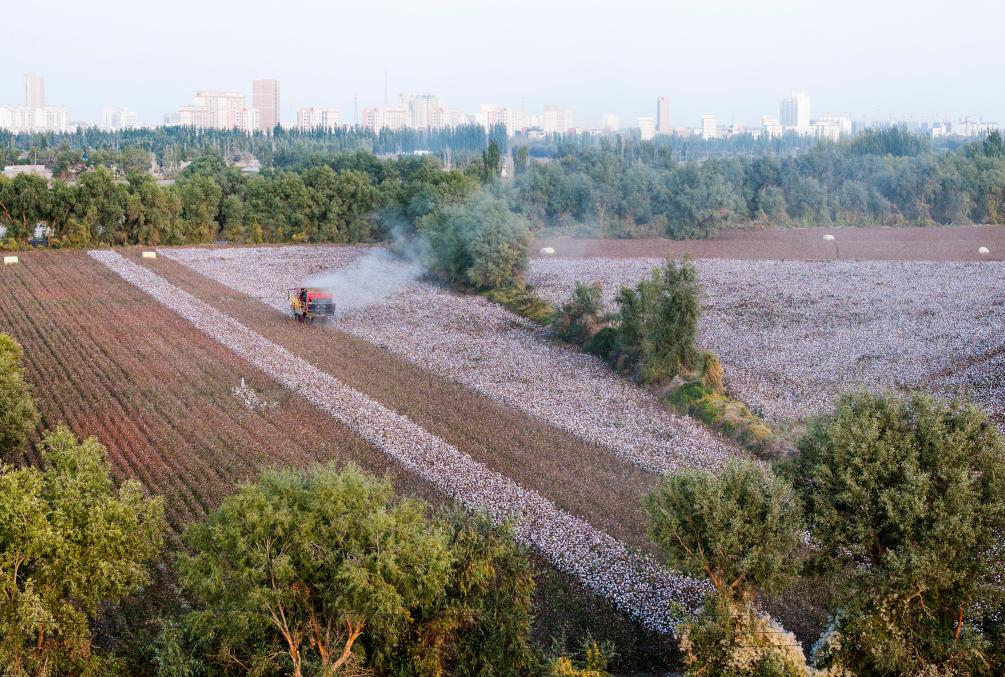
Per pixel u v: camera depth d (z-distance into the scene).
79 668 29.06
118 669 29.72
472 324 89.56
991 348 76.81
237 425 56.47
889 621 29.67
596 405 62.62
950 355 75.56
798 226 181.12
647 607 35.97
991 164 183.50
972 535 29.22
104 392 63.25
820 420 33.72
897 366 72.94
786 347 80.56
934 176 182.12
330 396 62.34
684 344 66.62
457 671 30.72
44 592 28.77
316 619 29.58
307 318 87.25
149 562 38.50
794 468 33.34
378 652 29.36
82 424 56.62
